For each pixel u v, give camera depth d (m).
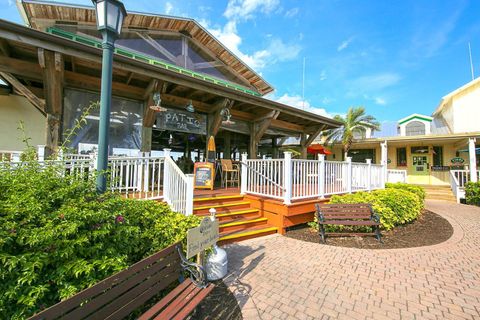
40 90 6.29
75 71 5.82
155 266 2.19
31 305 1.73
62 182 2.64
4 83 7.42
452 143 14.99
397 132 18.36
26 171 2.68
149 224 3.25
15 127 7.14
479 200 9.95
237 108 8.78
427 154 15.54
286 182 5.37
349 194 6.59
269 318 2.45
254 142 9.30
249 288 3.03
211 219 3.04
